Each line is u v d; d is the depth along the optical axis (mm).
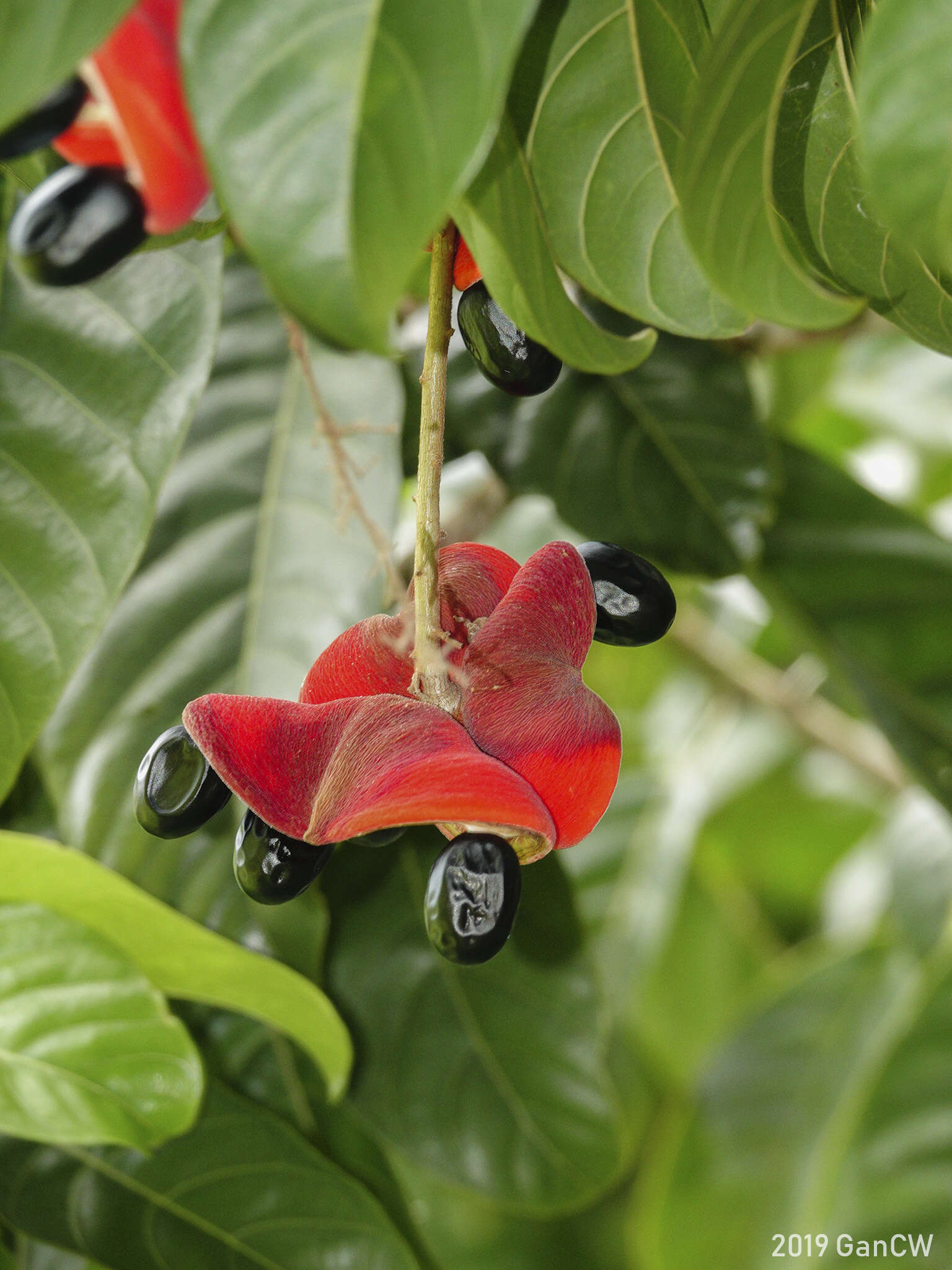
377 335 365
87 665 538
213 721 414
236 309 569
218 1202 534
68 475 471
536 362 435
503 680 421
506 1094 572
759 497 589
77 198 393
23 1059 494
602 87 435
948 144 373
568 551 438
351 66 366
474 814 398
